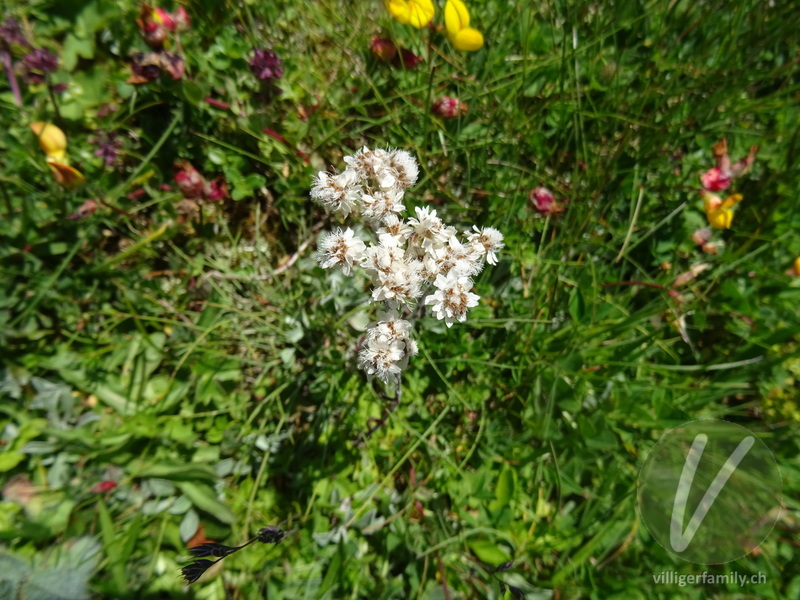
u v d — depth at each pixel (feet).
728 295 0.47
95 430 0.40
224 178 0.47
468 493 0.41
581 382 0.43
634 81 0.54
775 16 0.53
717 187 0.48
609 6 0.53
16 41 0.41
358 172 0.31
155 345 0.42
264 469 0.41
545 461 0.43
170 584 0.37
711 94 0.52
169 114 0.46
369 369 0.32
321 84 0.50
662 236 0.50
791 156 0.49
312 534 0.39
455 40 0.43
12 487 0.38
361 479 0.42
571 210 0.49
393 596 0.39
